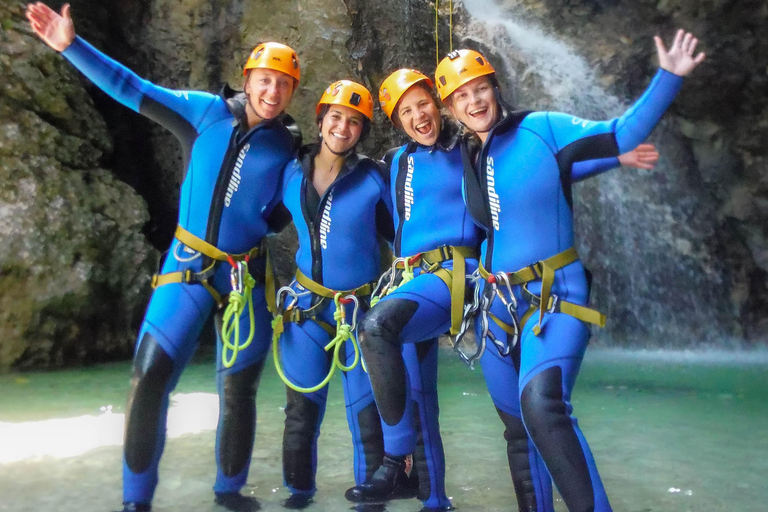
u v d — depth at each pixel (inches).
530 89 398.3
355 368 114.3
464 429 158.7
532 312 93.8
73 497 102.3
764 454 130.6
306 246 118.3
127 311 286.5
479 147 104.5
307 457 111.5
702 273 411.8
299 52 337.7
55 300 258.7
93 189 290.8
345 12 339.6
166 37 355.9
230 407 110.3
